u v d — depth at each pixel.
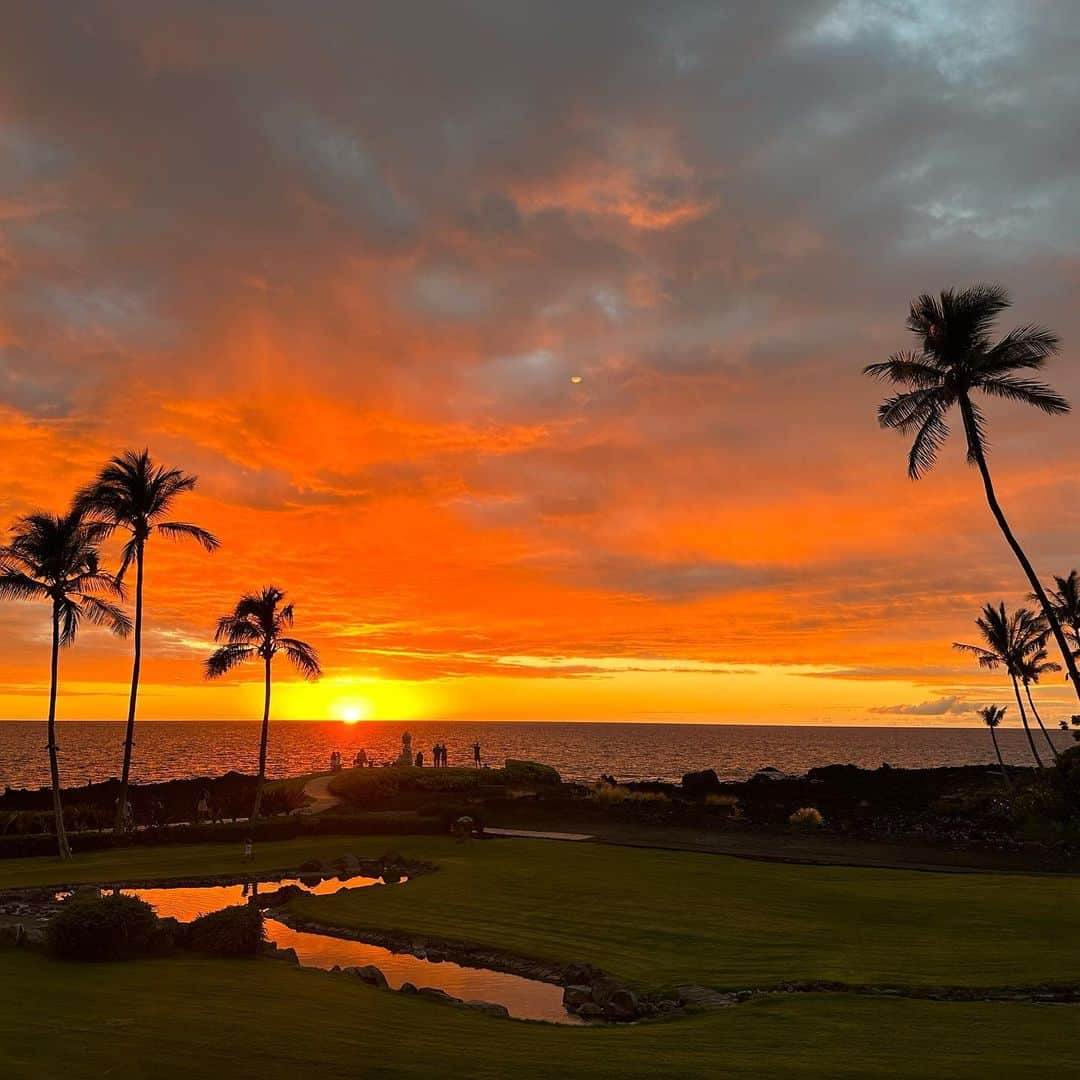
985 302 37.72
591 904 24.53
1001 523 38.09
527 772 67.25
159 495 43.97
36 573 38.84
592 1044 11.94
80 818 47.25
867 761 160.12
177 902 27.00
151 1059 9.90
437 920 23.00
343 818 44.91
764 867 31.28
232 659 44.56
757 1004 14.75
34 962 15.02
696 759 155.75
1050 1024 12.54
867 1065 10.52
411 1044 11.38
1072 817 42.78
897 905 23.61
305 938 21.86
